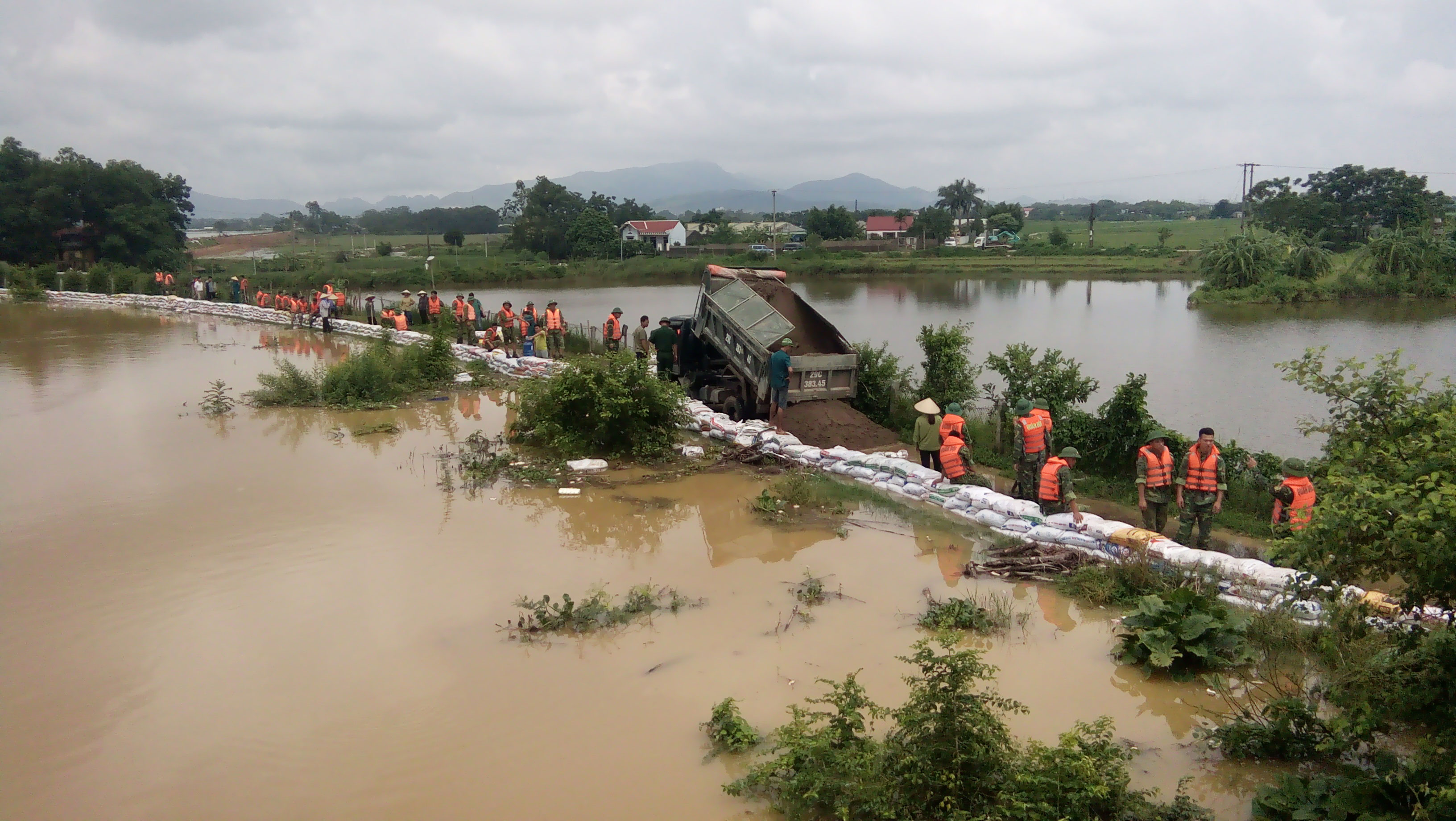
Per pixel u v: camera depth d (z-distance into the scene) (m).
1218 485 9.12
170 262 55.22
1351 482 5.10
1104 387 18.64
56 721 6.06
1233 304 38.22
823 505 10.95
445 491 11.54
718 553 9.43
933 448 11.98
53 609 7.77
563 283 59.25
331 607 7.89
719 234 87.12
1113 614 7.92
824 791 4.99
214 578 8.50
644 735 5.95
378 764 5.61
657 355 17.41
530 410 14.34
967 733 4.99
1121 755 5.27
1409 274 40.38
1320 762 5.59
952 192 92.38
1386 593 7.25
